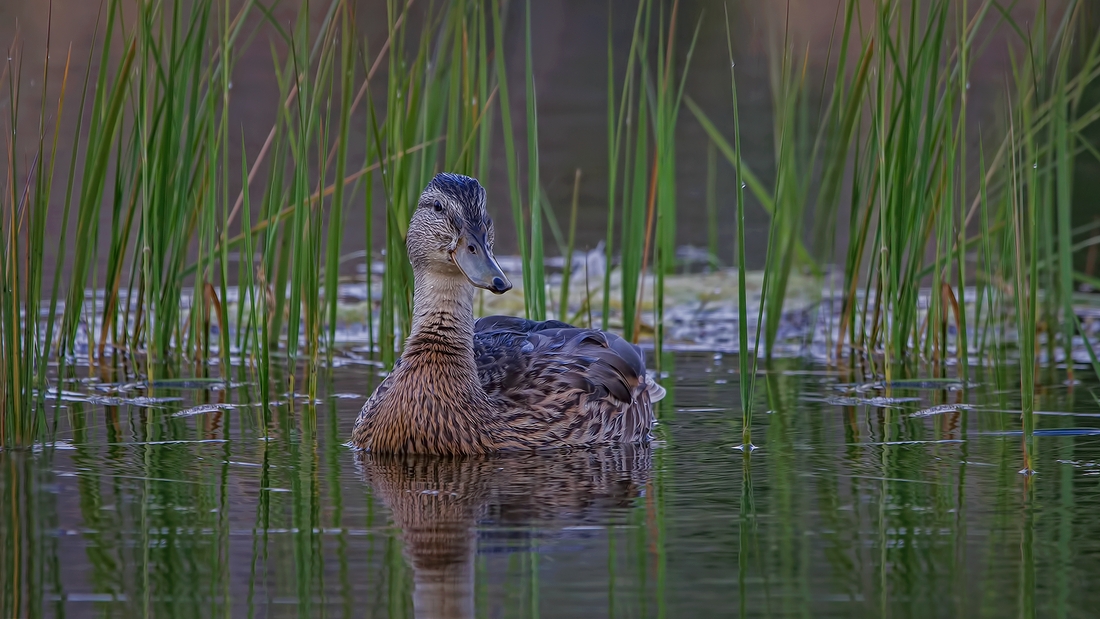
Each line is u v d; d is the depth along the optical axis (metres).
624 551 7.65
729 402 12.64
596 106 32.59
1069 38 13.58
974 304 17.67
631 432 11.38
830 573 7.24
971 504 8.67
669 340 16.25
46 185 11.12
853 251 14.95
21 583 7.04
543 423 10.89
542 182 25.72
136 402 12.31
